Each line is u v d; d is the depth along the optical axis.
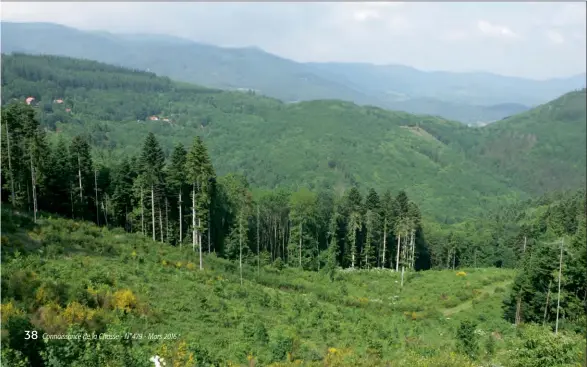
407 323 44.66
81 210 65.94
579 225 75.62
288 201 85.06
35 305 23.09
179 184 64.12
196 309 34.03
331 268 70.56
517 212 182.38
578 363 18.59
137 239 56.09
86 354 16.17
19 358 15.66
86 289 28.61
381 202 81.81
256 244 81.31
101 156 120.69
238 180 84.94
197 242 65.94
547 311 43.19
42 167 60.00
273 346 28.84
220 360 24.42
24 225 43.06
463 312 49.69
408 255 83.31
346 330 38.81
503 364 23.41
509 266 94.19
